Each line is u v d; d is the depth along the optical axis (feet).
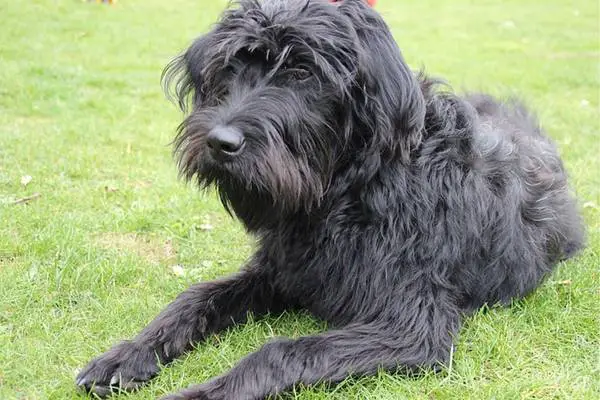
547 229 5.54
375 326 4.77
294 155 4.70
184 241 6.23
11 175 7.06
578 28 18.93
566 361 4.87
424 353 4.72
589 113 10.07
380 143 4.74
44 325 5.08
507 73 13.00
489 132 5.36
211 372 4.79
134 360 4.72
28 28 14.96
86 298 5.40
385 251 4.86
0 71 10.96
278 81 4.71
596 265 5.79
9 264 5.72
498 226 5.17
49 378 4.71
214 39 4.92
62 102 9.71
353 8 4.76
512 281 5.31
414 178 4.91
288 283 5.11
